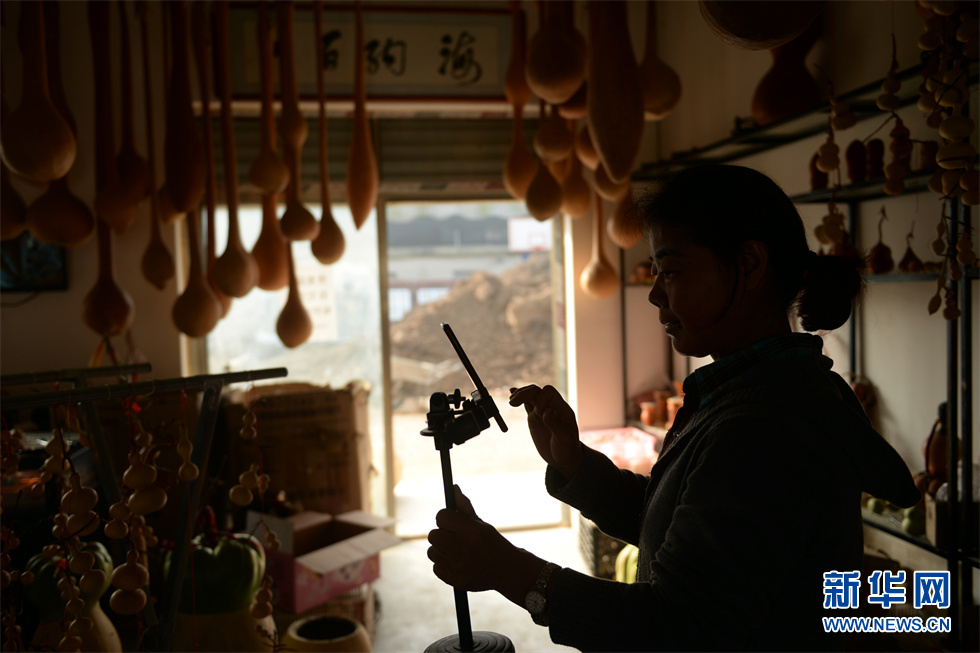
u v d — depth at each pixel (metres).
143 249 3.20
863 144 2.06
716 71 3.16
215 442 3.01
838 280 0.81
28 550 1.70
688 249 0.74
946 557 1.75
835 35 2.41
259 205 3.50
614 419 3.72
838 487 0.68
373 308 3.70
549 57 1.96
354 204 2.50
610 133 1.89
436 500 4.29
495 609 2.88
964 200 1.27
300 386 3.32
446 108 3.29
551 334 9.95
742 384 0.73
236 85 3.01
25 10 1.81
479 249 12.00
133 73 3.14
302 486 3.01
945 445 1.90
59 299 3.16
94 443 1.32
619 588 0.68
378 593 3.04
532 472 5.07
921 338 2.17
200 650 1.71
